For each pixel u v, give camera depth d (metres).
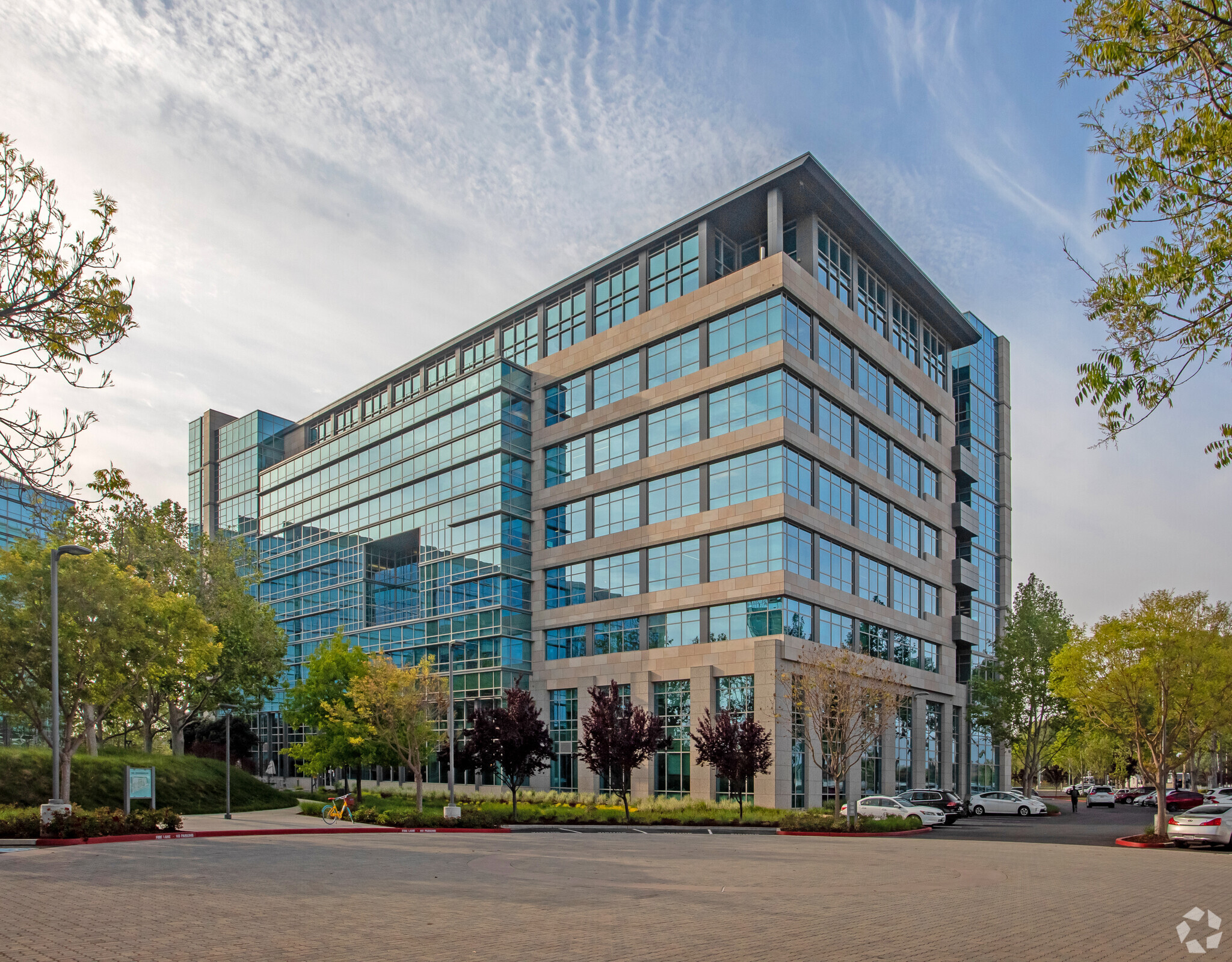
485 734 37.38
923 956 10.11
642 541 51.94
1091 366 8.95
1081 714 33.25
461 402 62.06
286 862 19.64
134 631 32.00
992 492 72.06
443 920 12.23
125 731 58.22
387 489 68.56
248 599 52.16
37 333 11.38
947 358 66.88
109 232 12.05
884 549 54.38
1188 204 8.73
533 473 59.97
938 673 59.56
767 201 50.44
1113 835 33.28
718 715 43.19
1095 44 8.59
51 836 24.06
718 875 17.98
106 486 11.95
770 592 45.06
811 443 48.12
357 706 42.59
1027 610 61.09
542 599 57.56
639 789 48.44
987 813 49.56
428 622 62.44
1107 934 11.57
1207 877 18.31
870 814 39.47
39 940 10.66
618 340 55.38
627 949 10.36
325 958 9.77
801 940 10.95
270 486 84.88
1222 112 8.19
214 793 45.59
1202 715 30.92
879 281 58.78
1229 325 8.62
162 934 11.05
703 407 50.22
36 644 30.62
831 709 37.03
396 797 50.72
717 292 50.03
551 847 25.05
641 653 50.56
